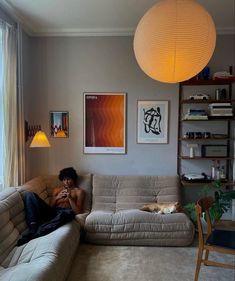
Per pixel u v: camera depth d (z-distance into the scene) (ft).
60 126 13.14
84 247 10.07
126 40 12.81
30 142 13.04
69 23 11.94
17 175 10.86
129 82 12.89
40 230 8.68
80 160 13.20
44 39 13.00
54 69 13.05
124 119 12.96
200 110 12.25
